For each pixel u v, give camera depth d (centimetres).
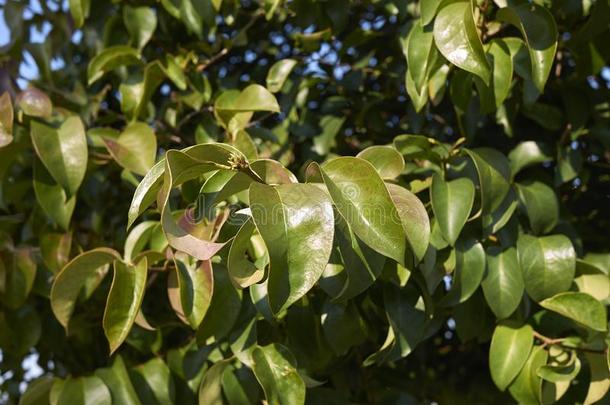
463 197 72
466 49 68
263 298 70
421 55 72
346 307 73
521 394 73
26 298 81
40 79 95
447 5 69
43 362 94
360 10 90
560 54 82
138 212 63
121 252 86
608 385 72
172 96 85
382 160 70
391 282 72
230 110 77
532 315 77
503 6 71
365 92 87
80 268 73
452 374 94
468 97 75
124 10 86
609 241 83
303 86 84
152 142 78
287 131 84
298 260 60
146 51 91
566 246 73
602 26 75
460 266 73
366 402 84
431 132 86
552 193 77
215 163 63
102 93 90
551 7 77
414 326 72
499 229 75
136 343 80
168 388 77
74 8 84
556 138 85
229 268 62
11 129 76
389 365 87
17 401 94
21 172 87
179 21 91
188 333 86
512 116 80
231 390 73
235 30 92
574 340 73
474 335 76
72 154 76
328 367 79
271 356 70
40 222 85
